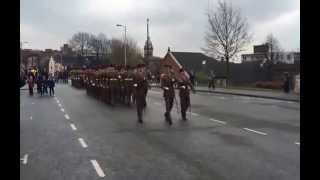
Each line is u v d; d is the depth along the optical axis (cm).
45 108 2480
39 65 14900
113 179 866
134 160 1041
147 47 7856
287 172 898
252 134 1413
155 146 1220
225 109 2319
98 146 1234
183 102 1852
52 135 1448
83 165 995
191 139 1329
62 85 6556
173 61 8744
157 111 2202
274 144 1222
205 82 6806
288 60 9350
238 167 952
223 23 6481
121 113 2125
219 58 6631
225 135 1399
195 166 969
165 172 918
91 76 3759
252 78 7750
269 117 1912
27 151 1156
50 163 1016
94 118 1930
